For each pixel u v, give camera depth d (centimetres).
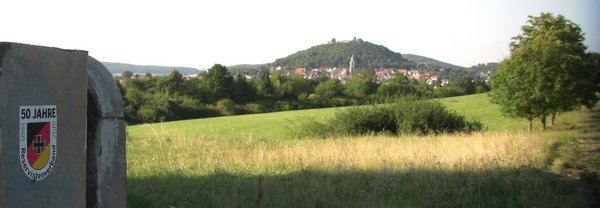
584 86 3148
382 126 3312
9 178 414
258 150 1563
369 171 1126
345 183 988
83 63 503
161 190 848
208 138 2178
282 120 5534
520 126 3719
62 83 474
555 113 3234
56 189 468
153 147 1719
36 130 443
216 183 934
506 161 1198
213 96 8131
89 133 540
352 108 3431
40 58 447
